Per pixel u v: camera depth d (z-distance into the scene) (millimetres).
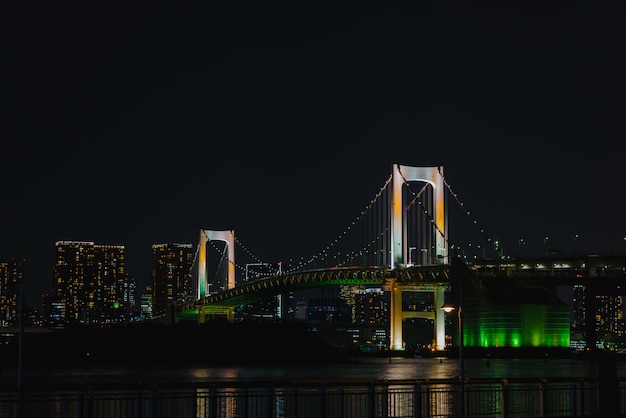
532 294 176625
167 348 158750
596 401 57969
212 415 37125
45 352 157500
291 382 38094
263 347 159875
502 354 169875
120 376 107562
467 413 43812
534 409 55094
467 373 119062
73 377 104250
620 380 41094
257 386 37719
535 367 141250
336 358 161125
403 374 115062
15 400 35688
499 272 185375
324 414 37875
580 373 120312
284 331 164625
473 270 189000
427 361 170375
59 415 53750
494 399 63156
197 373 117062
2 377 104500
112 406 57938
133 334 162625
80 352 157625
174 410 56000
